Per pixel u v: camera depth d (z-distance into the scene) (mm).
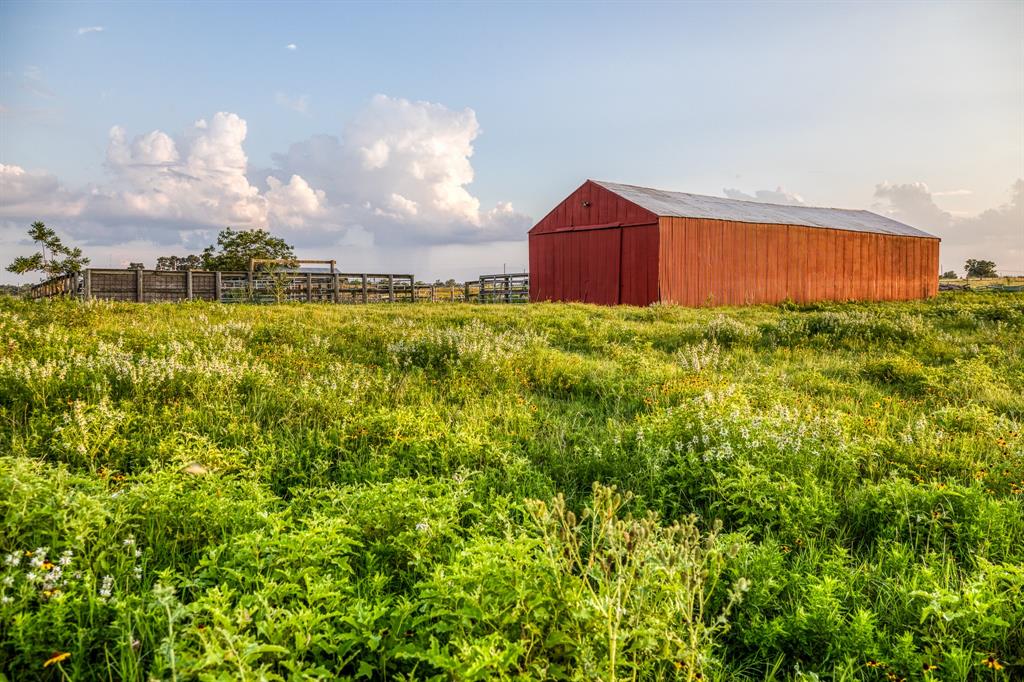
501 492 5145
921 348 12711
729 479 4984
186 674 2420
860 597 3674
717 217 28688
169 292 23516
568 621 2811
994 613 3328
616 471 5602
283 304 23594
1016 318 17672
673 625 2992
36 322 12648
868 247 36469
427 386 9102
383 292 30500
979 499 4590
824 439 6250
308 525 3955
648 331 15070
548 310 20953
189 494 4180
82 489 4305
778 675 3213
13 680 2705
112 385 7816
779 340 14352
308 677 2490
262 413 7258
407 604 2992
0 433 6113
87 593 3074
